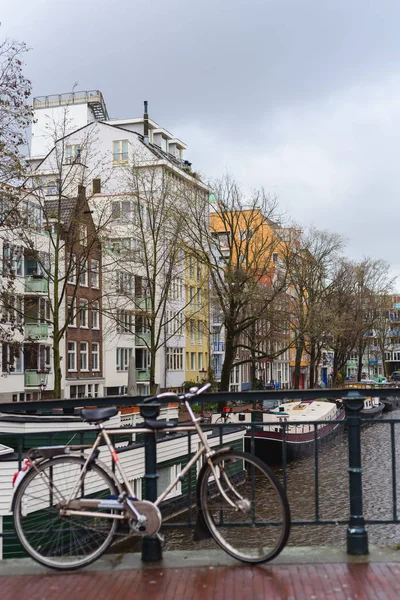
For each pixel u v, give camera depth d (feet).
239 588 16.20
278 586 16.25
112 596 15.94
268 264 129.59
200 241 122.83
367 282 212.23
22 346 89.30
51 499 17.93
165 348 180.24
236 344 123.44
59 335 89.76
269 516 17.94
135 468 44.78
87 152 102.99
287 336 163.63
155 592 16.10
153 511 17.71
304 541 47.03
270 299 121.49
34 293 133.80
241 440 78.74
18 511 17.92
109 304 124.36
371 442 82.74
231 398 19.97
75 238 95.86
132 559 18.54
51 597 15.99
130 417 69.15
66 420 55.31
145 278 118.52
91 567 17.97
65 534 17.87
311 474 64.08
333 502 51.75
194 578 16.97
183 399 18.70
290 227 155.94
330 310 152.15
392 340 315.17
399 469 63.93
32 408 20.68
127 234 125.39
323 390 19.90
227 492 18.06
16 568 18.02
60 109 213.66
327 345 192.65
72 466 17.98
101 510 17.76
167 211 119.14
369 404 216.13
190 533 47.14
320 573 17.08
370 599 15.34
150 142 220.02
